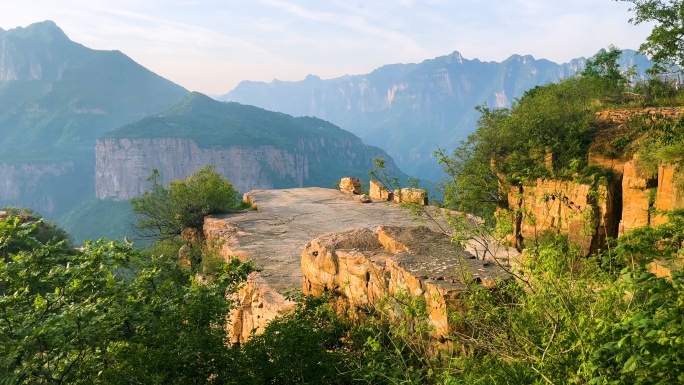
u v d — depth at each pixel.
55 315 8.50
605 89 33.69
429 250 11.17
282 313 11.23
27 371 8.16
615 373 4.72
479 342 6.97
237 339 15.32
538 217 22.62
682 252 5.68
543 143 25.06
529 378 6.11
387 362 8.61
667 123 19.97
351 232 13.89
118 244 10.73
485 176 26.94
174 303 10.30
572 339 5.82
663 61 20.12
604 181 10.08
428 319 9.05
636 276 5.20
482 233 9.78
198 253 24.41
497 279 8.22
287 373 8.72
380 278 10.77
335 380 8.89
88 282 10.09
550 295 6.47
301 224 24.14
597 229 20.78
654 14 19.52
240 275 11.83
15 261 9.97
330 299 12.34
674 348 4.17
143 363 8.38
